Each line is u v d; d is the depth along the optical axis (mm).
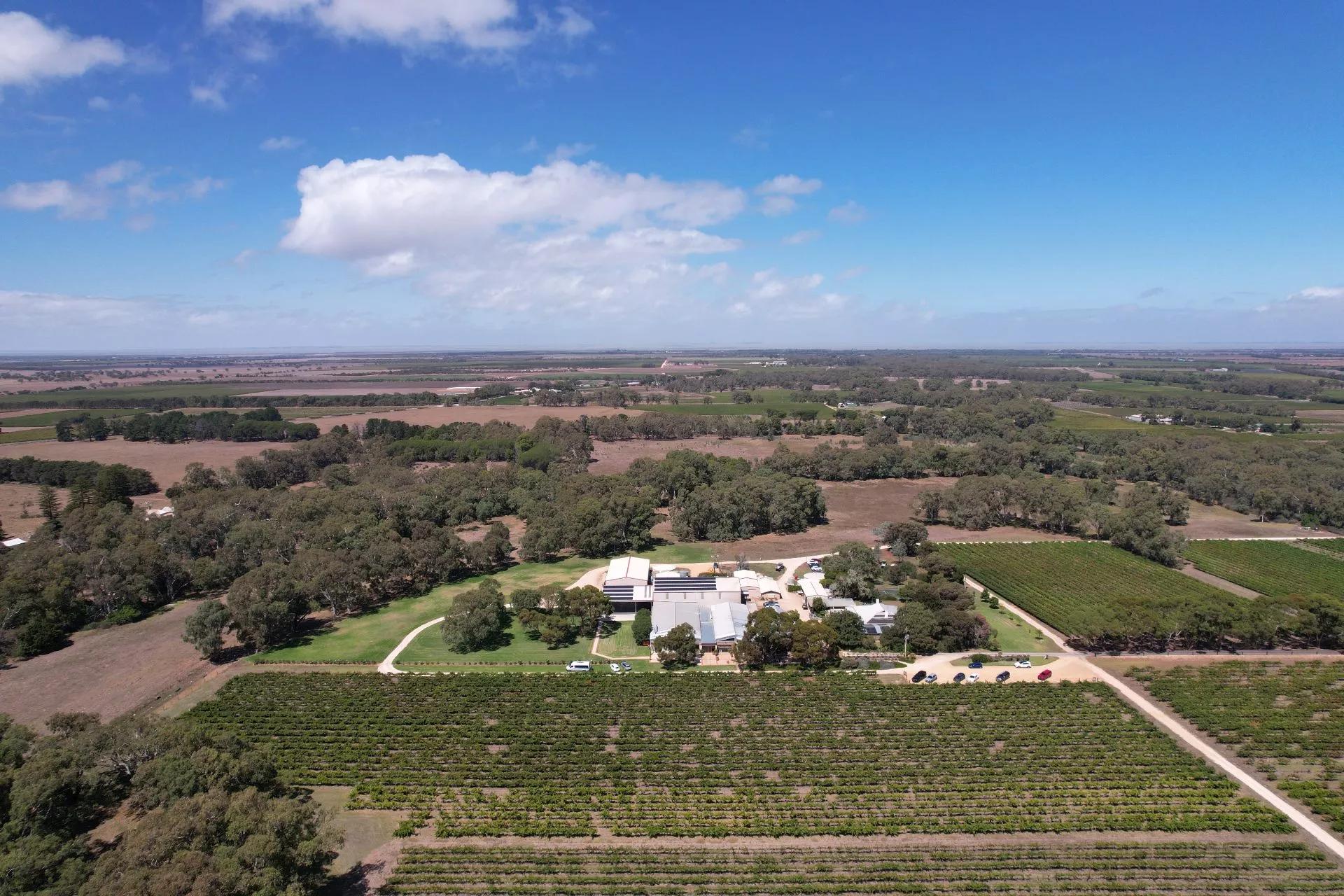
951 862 75125
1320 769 91062
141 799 75312
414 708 104625
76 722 83125
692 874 73875
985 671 117062
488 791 87938
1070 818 81625
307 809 67375
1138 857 75562
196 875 56875
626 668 117375
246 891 58438
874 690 110000
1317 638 125875
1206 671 115438
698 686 111375
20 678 113438
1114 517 188250
